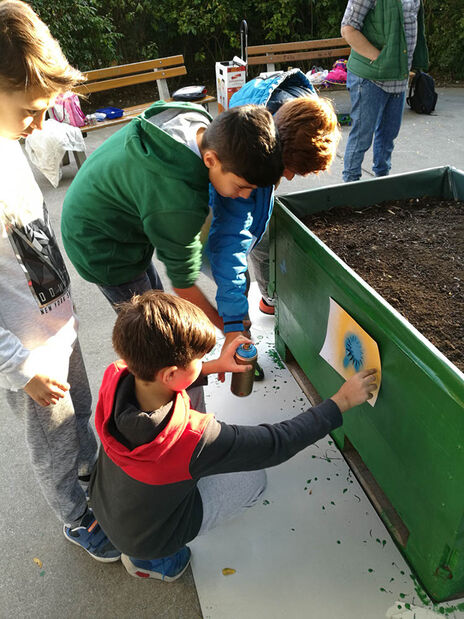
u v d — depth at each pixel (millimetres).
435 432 1274
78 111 4848
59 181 4879
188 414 1261
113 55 7219
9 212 1262
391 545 1757
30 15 1100
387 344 1423
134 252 1807
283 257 2172
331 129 1655
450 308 1697
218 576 1697
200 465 1265
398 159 4965
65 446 1596
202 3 7461
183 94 5395
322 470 2031
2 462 2174
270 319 2930
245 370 1649
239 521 1861
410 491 1502
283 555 1744
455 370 1149
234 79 5453
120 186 1530
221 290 1691
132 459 1237
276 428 1368
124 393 1261
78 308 3168
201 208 1444
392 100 3750
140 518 1368
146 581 1716
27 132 1261
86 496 1936
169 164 1383
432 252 2051
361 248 2109
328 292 1758
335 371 1902
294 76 2137
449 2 7223
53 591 1712
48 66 1112
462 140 5387
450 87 7520
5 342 1255
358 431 1790
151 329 1146
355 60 3613
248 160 1300
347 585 1645
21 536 1887
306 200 2326
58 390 1387
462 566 1418
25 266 1348
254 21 7812
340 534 1800
